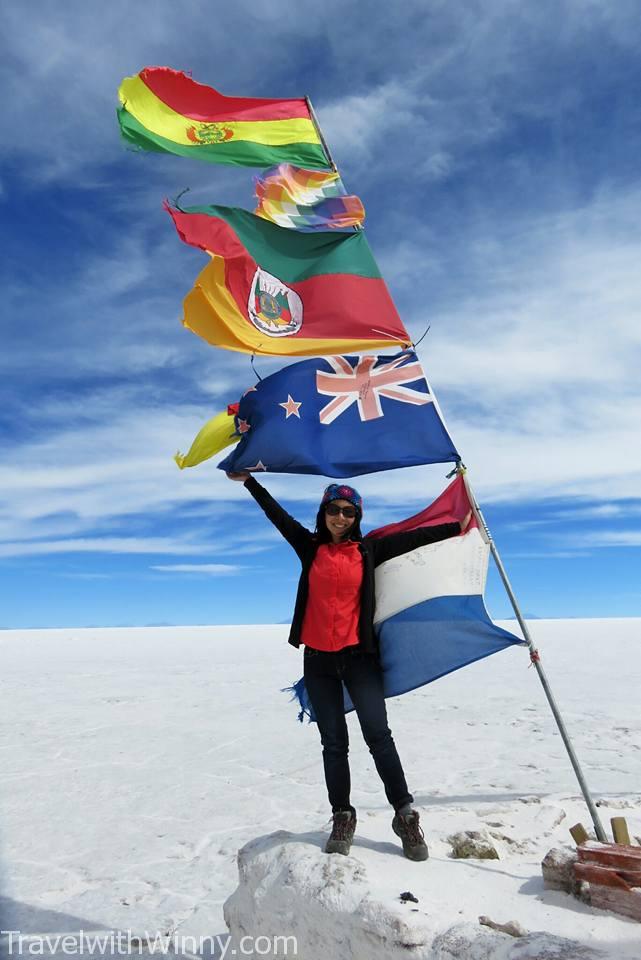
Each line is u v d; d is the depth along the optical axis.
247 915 2.60
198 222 3.72
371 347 3.70
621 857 2.15
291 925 2.36
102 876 3.92
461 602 3.07
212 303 3.69
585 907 2.11
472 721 8.27
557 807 3.38
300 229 4.15
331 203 4.18
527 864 2.61
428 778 5.59
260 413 3.43
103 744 7.46
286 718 8.95
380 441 3.37
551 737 7.14
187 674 14.52
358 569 2.80
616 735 7.14
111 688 12.21
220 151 4.49
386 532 3.16
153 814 5.02
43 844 4.44
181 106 4.50
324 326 3.76
